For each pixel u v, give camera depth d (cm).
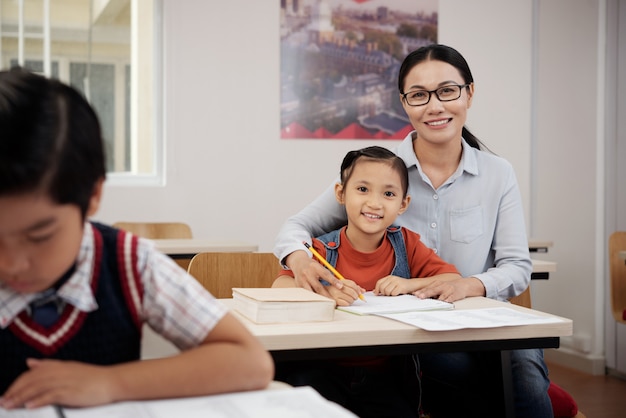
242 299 147
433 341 138
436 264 186
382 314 150
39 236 73
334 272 168
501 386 159
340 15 441
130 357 92
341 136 445
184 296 90
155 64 423
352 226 186
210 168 425
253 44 429
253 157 430
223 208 427
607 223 403
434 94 193
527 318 147
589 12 413
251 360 88
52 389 79
